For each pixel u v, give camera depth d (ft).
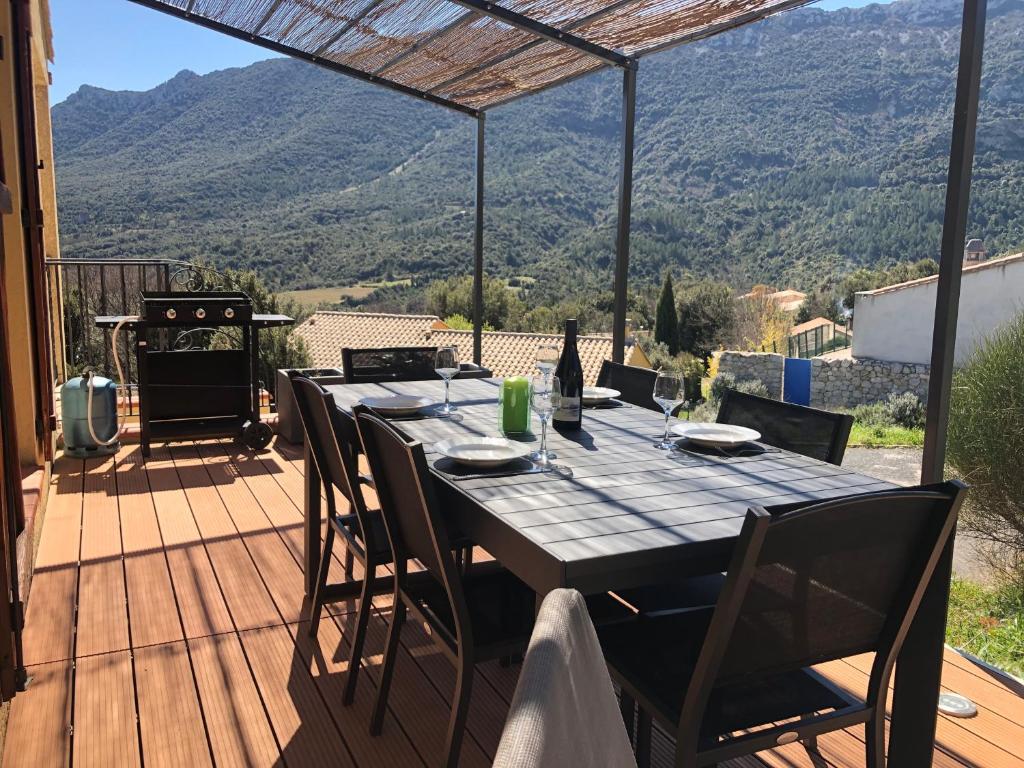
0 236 7.04
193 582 10.15
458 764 6.49
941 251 7.27
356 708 7.41
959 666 8.36
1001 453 12.26
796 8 10.27
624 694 6.12
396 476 6.31
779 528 4.34
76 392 16.10
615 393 10.08
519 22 12.25
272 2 13.75
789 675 5.60
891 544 4.85
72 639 8.59
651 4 11.13
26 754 6.59
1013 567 12.33
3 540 6.57
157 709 7.30
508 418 8.07
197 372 17.12
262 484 14.67
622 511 5.49
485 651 5.98
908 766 6.10
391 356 12.98
